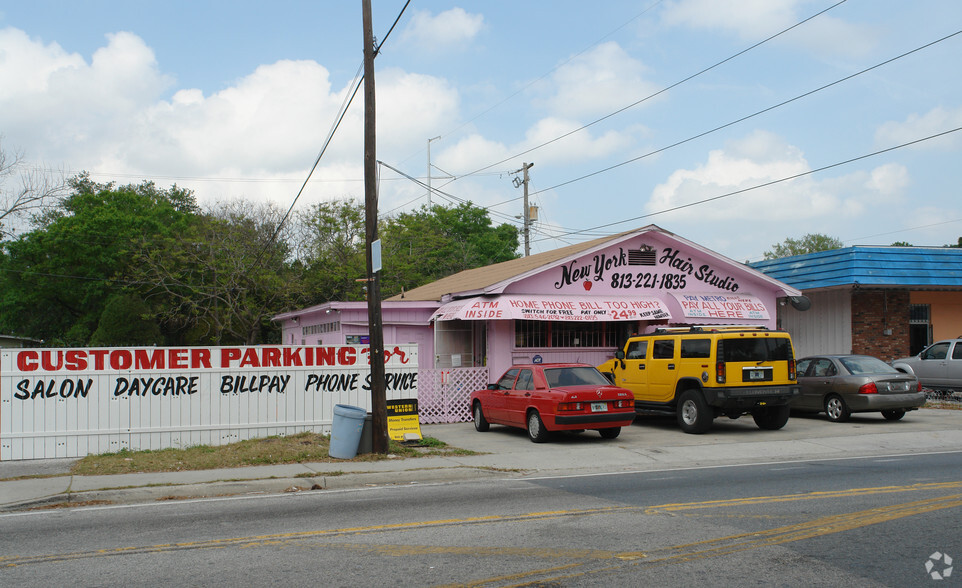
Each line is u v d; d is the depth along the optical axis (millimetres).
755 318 22375
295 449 13406
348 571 6426
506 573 6316
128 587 6051
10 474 11648
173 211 48375
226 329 37625
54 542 7648
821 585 5934
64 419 13453
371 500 9867
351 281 40031
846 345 25375
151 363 13992
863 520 8094
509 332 20562
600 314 20438
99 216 43500
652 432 17047
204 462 12336
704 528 7844
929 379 21797
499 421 16781
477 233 57406
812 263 26016
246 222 39500
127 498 10195
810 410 19281
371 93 13812
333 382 15266
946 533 7516
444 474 11789
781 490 10000
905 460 12867
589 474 11961
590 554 6879
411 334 22359
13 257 45094
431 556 6887
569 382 15602
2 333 47156
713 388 15984
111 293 43969
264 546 7340
